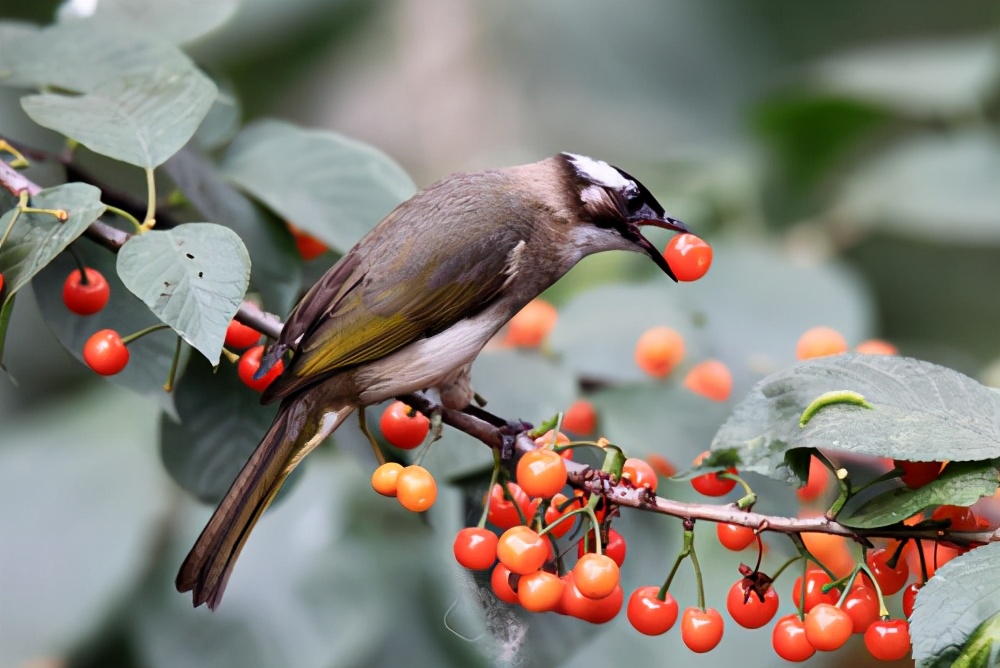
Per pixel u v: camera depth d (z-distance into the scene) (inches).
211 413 331.3
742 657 401.4
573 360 376.2
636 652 400.8
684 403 352.5
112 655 373.7
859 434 248.5
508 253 323.0
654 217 352.8
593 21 624.4
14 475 386.6
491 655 280.2
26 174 419.5
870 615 269.1
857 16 687.7
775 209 544.4
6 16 510.3
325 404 300.2
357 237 331.9
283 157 342.3
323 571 387.5
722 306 439.8
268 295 332.5
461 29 600.1
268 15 575.8
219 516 286.5
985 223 517.3
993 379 446.0
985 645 225.6
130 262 250.1
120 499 383.9
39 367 483.2
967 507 265.4
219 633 377.1
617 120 619.8
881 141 571.8
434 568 392.8
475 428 280.1
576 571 253.0
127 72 303.4
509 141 589.3
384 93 595.2
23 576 370.9
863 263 602.9
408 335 305.6
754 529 260.4
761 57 657.6
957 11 722.8
